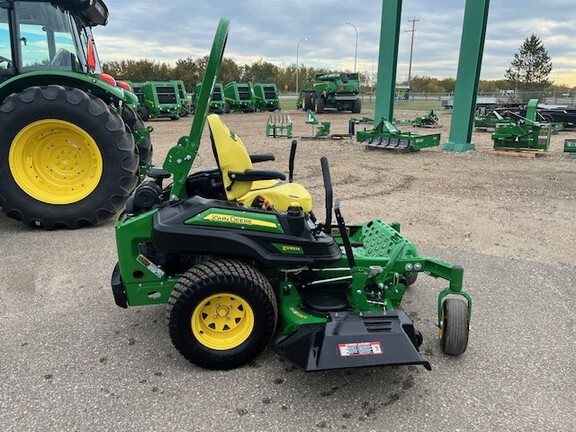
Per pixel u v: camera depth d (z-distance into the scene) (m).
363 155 11.70
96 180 5.64
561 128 17.61
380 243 3.67
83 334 3.37
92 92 6.14
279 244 2.94
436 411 2.61
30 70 6.07
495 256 4.89
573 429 2.48
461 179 8.77
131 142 5.70
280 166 10.10
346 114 27.58
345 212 6.46
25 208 5.54
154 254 3.30
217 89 26.72
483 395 2.75
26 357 3.09
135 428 2.47
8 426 2.48
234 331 2.94
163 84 23.22
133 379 2.87
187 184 3.71
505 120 16.83
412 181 8.59
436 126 19.86
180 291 2.78
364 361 2.55
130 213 3.29
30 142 5.55
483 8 11.49
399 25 13.55
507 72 76.75
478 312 3.73
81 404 2.65
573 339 3.35
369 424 2.51
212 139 3.34
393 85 13.88
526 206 6.85
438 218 6.20
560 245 5.22
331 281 3.21
